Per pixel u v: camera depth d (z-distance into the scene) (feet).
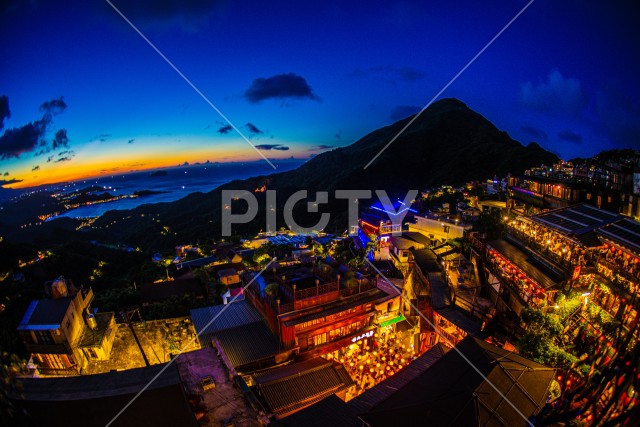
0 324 101.24
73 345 93.81
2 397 37.70
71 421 52.54
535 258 88.89
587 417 49.37
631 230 71.92
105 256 398.62
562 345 72.90
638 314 42.55
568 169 126.62
